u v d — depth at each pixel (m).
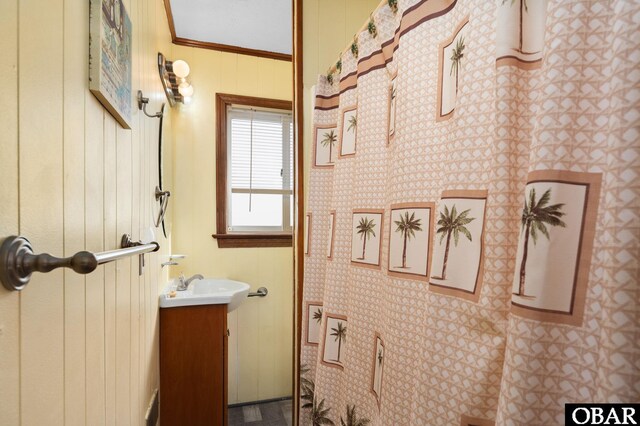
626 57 0.37
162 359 1.55
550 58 0.44
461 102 0.61
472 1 0.61
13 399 0.43
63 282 0.57
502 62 0.53
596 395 0.39
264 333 2.23
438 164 0.73
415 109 0.77
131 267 1.03
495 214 0.54
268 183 2.31
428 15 0.76
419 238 0.76
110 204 0.83
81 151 0.64
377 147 1.01
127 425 0.98
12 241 0.41
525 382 0.43
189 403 1.57
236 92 2.19
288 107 2.31
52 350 0.53
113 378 0.85
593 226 0.41
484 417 0.54
